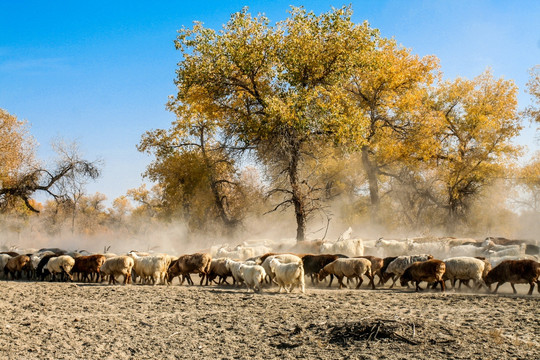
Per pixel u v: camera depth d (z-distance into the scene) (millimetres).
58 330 12906
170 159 51031
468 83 48781
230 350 10930
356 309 14039
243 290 19359
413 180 51312
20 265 27688
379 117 45844
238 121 37250
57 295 18859
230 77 35375
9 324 13586
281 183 38438
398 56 45594
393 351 10039
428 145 44719
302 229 35688
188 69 34500
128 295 18422
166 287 20938
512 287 17062
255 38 33875
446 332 10930
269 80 36469
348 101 35375
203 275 22578
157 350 11125
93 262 24375
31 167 46906
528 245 25672
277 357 10289
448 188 48406
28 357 10742
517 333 10789
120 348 11328
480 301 14672
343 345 10672
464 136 49031
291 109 32750
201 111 38656
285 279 17844
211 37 34281
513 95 47562
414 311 13477
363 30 34938
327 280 22312
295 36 34000
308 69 34906
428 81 46375
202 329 12719
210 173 50719
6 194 46812
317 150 38938
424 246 25688
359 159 50062
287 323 12773
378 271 20375
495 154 47344
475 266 17266
